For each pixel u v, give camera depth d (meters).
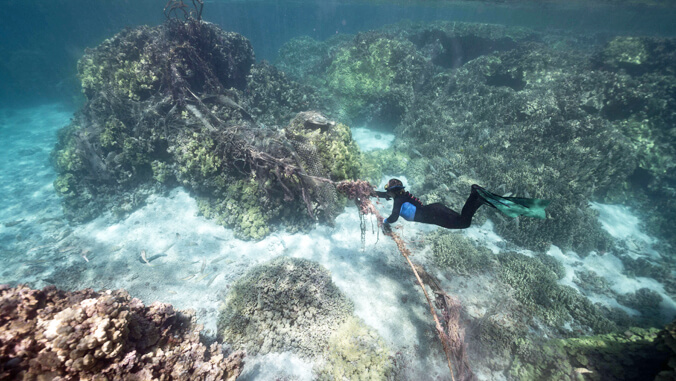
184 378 4.34
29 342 3.31
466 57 27.05
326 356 6.43
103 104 12.88
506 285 8.63
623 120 13.96
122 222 10.97
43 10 92.00
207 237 10.19
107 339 3.70
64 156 12.58
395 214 3.93
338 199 10.68
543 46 20.86
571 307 8.03
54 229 11.16
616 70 16.73
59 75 36.91
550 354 6.29
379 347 6.64
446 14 83.31
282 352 6.52
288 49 29.41
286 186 9.73
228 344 6.67
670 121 13.45
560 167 11.98
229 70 14.86
